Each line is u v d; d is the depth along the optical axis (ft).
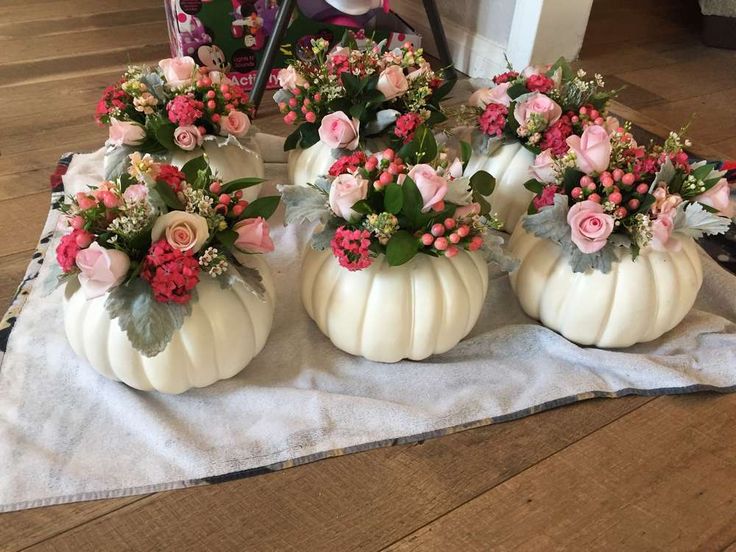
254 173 5.34
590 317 4.14
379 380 4.07
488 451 3.73
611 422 3.95
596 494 3.53
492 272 5.10
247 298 3.75
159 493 3.41
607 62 9.28
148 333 3.32
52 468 3.41
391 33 7.98
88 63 8.36
